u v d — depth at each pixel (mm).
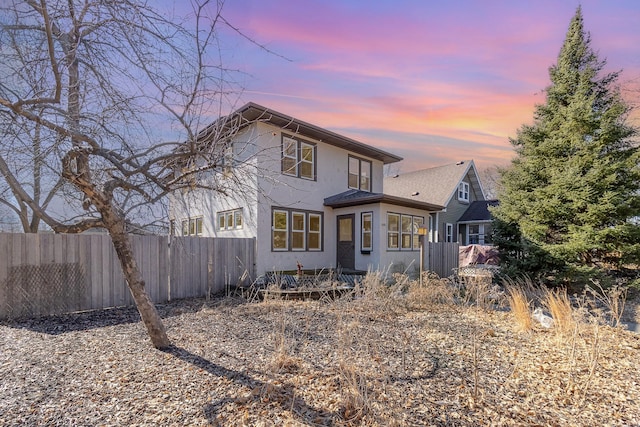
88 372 3680
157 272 8664
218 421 2713
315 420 2734
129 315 6891
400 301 7391
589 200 9469
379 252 11883
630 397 3271
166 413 2826
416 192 22688
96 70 3977
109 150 3881
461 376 3705
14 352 4391
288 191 11844
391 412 2818
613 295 6195
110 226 4242
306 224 12484
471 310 7168
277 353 4164
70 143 3688
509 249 11375
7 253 6574
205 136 4566
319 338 4988
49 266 7031
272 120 10977
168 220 5637
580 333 5004
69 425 2654
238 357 4145
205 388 3281
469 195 23594
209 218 13547
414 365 4004
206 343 4723
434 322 6129
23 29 3385
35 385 3363
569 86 10523
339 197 13102
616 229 9180
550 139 10539
